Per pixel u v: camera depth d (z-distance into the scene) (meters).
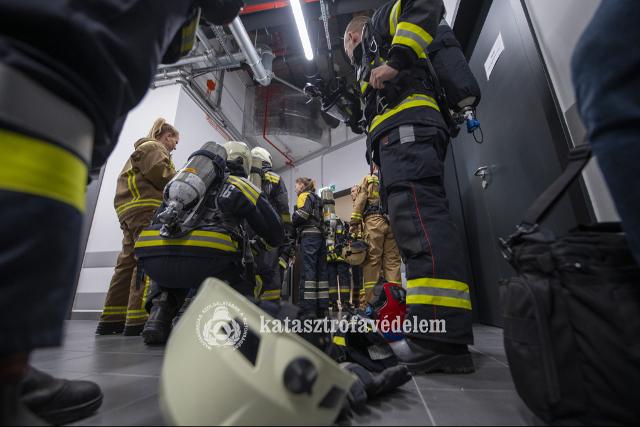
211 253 1.27
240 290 1.42
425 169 1.07
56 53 0.37
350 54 1.61
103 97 0.42
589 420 0.46
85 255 3.47
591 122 0.45
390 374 0.74
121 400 0.69
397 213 1.09
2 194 0.32
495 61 1.83
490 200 2.02
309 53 4.09
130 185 2.00
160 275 1.34
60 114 0.38
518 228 0.60
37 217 0.33
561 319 0.50
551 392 0.48
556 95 1.25
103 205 3.61
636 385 0.43
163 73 4.34
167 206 1.22
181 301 1.58
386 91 1.18
